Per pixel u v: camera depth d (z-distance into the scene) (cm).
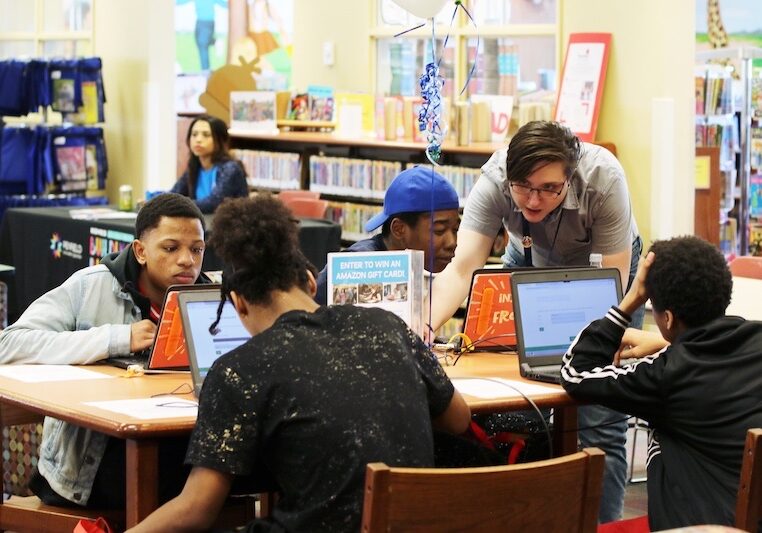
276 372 245
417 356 267
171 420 280
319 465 240
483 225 409
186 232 362
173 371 349
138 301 368
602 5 773
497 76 921
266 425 244
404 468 226
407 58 1011
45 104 1030
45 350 356
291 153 989
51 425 344
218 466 242
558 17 814
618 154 766
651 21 742
